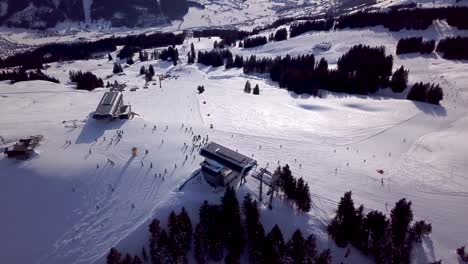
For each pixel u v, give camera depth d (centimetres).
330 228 4312
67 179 5003
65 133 6194
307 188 4612
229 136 6531
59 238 4291
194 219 4375
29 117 7044
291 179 4703
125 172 5138
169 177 5034
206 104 9112
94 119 6744
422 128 7962
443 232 4581
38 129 6316
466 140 7138
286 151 6203
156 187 4878
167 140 6016
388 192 5294
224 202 4241
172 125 6712
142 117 7531
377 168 5956
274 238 3944
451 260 4181
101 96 9531
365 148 6769
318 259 3878
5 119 6875
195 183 4838
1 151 5550
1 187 4862
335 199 4959
